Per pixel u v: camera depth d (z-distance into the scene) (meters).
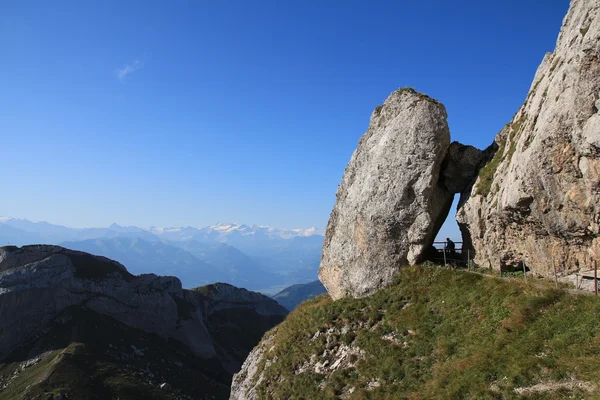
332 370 32.94
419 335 29.81
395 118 39.34
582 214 24.12
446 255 38.66
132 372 157.00
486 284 30.12
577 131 23.28
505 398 19.89
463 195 36.94
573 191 24.30
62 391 131.62
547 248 27.73
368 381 29.11
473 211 34.50
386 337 32.00
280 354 39.50
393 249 37.84
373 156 40.50
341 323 36.78
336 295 43.47
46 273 189.12
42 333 176.38
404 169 37.06
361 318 35.62
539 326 23.05
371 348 31.72
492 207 31.80
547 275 27.91
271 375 37.69
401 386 26.61
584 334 20.44
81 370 145.38
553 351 20.73
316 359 35.19
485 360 22.98
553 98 25.81
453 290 31.88
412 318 31.81
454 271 34.06
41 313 181.25
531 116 29.16
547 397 18.30
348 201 43.25
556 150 24.78
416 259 36.97
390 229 37.84
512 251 31.17
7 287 177.00
